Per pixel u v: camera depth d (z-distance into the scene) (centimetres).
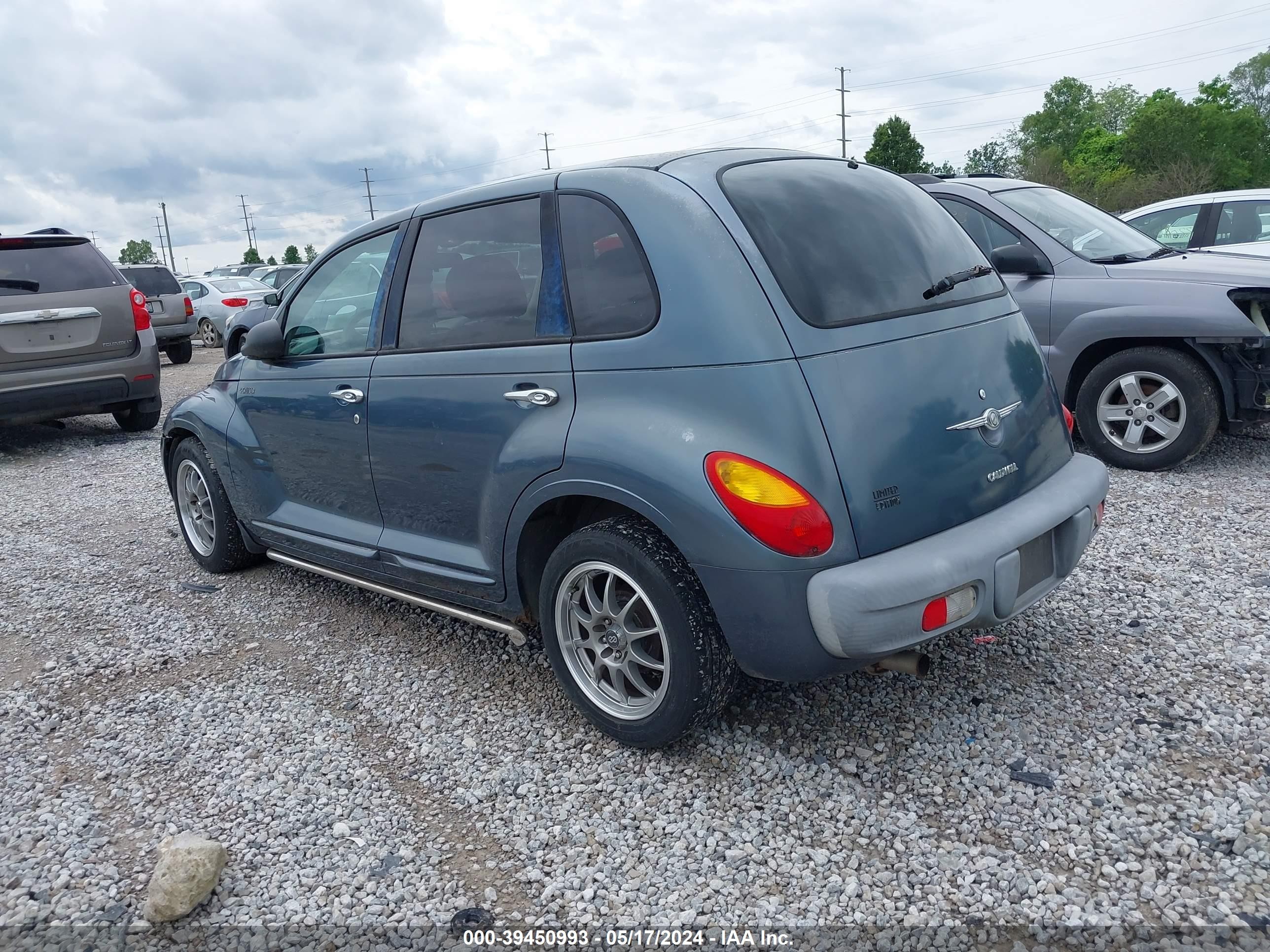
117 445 965
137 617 474
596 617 313
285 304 444
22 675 412
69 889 268
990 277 344
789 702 338
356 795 306
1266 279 540
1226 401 561
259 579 520
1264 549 450
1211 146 8119
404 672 393
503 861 269
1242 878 238
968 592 272
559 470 302
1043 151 9400
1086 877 244
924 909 238
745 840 269
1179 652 355
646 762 311
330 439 407
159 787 318
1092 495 319
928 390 283
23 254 880
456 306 350
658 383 282
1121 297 579
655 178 304
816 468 259
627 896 251
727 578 269
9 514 698
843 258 293
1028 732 310
